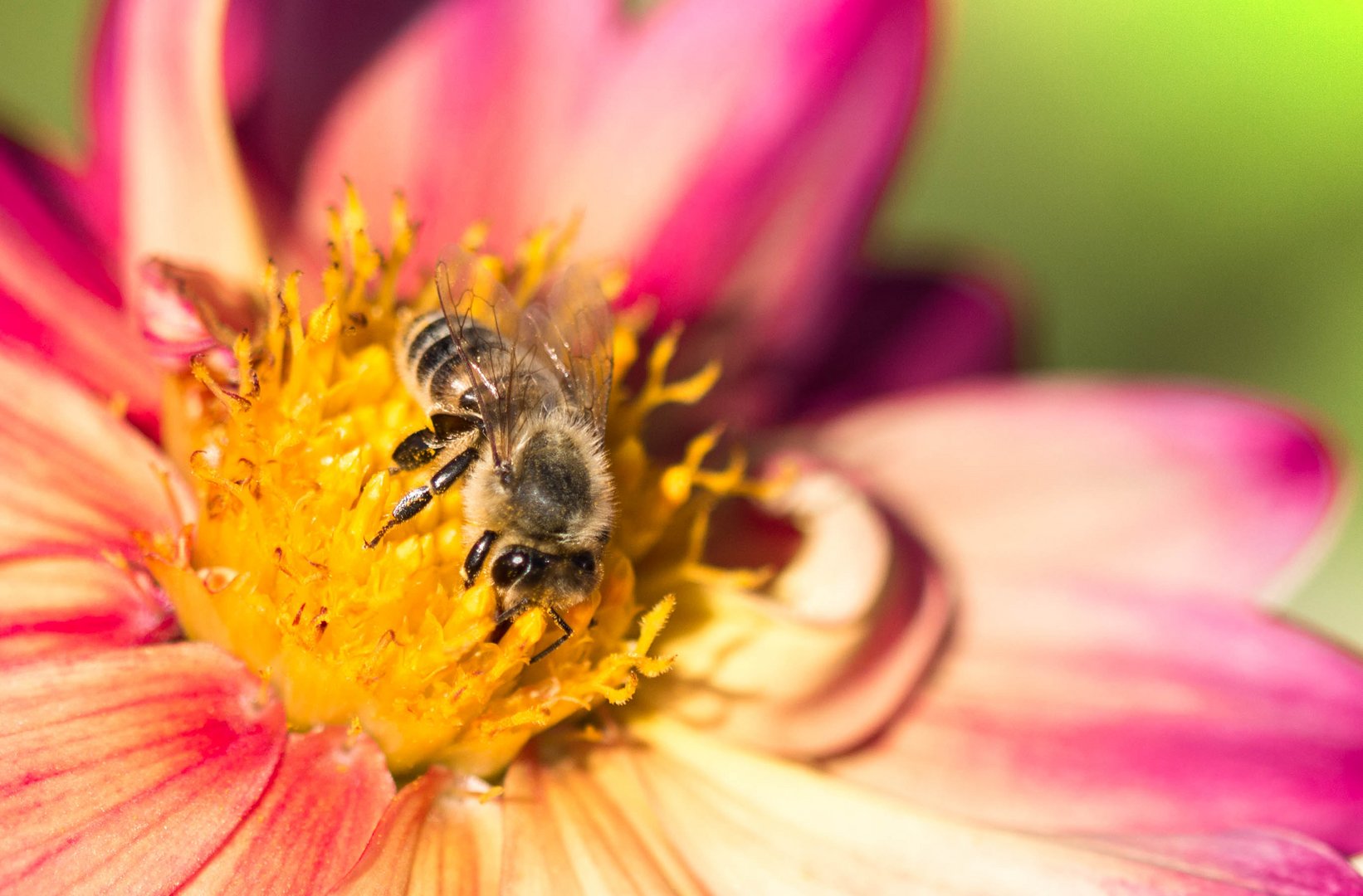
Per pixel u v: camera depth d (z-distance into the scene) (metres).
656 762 0.14
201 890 0.13
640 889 0.13
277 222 0.15
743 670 0.14
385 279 0.14
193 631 0.13
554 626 0.14
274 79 0.15
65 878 0.13
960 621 0.15
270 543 0.13
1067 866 0.14
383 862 0.13
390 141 0.15
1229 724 0.15
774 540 0.15
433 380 0.14
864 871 0.14
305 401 0.13
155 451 0.14
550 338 0.14
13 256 0.14
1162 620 0.15
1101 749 0.15
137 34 0.14
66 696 0.13
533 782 0.14
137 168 0.14
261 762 0.13
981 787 0.14
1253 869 0.14
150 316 0.13
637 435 0.14
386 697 0.13
